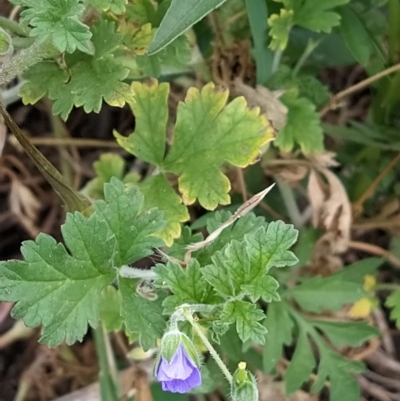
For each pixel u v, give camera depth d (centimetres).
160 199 19
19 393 28
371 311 26
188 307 16
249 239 16
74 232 16
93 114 28
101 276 16
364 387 28
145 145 20
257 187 24
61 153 28
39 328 28
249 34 22
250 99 22
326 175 23
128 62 20
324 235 24
